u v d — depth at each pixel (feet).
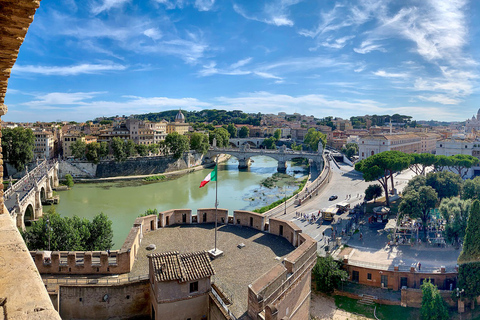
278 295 87.66
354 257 199.62
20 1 36.45
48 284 99.35
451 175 292.40
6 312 28.76
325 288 178.40
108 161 572.92
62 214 340.59
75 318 98.78
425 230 232.73
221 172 650.02
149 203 390.83
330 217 278.87
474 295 157.17
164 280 88.12
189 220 147.23
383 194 379.14
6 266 36.55
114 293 99.14
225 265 111.04
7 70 44.96
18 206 260.83
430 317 152.25
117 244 246.27
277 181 538.06
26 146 484.33
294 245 124.57
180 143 637.30
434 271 175.01
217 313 87.35
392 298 171.53
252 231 139.64
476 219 157.28
